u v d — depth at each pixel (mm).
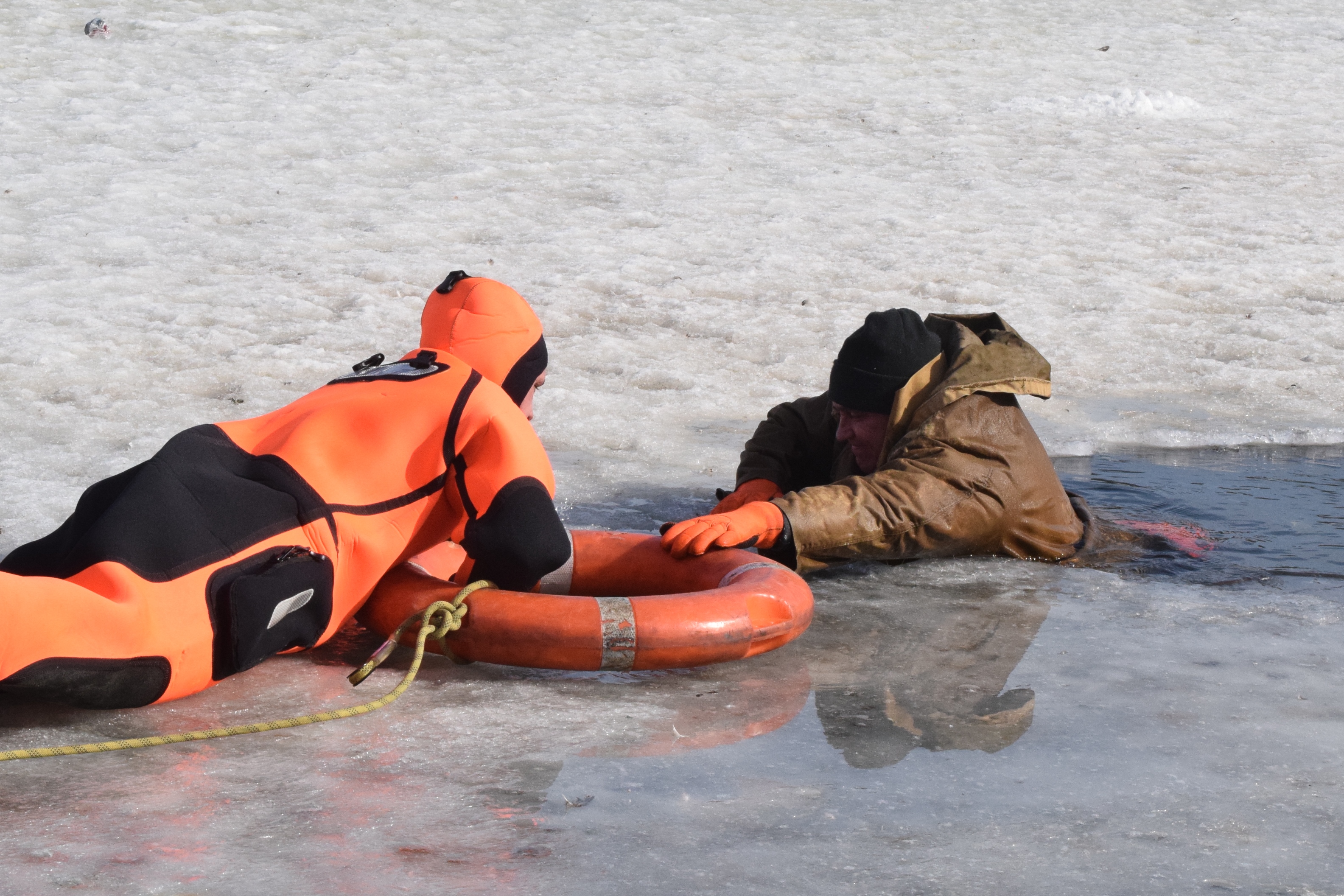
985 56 59656
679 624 9812
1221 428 18594
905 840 7426
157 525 8883
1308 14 72062
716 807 7820
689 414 19234
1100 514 14820
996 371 12914
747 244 30844
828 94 50875
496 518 9969
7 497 14141
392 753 8578
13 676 7969
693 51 57812
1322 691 9828
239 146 39312
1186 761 8562
